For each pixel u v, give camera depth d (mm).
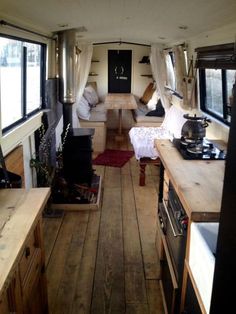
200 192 1688
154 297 2385
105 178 4738
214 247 1331
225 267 873
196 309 1439
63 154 4031
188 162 2182
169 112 5535
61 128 5145
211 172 1992
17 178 2117
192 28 3348
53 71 4375
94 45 7262
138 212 3697
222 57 2838
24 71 3195
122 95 7602
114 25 3809
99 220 3510
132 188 4387
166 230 2242
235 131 809
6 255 1276
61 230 3293
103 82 7879
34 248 1735
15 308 1360
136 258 2832
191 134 2490
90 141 4039
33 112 3674
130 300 2350
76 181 4137
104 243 3062
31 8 2357
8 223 1516
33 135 3582
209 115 3484
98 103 7680
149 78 7836
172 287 1957
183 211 1715
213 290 962
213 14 2455
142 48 7621
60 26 3539
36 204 1708
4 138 2510
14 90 3062
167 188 2279
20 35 2867
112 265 2734
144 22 3447
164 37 4742
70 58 4184
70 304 2301
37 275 1747
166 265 2227
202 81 3674
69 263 2756
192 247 1495
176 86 5051
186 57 4395
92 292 2420
